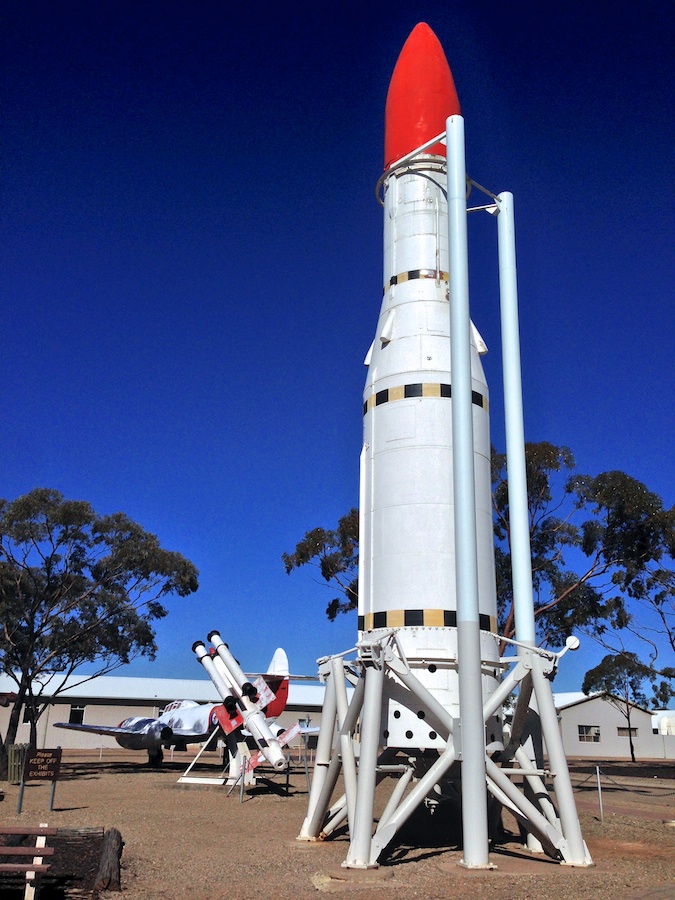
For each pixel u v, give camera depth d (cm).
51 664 3788
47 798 2128
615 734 6309
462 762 1087
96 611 3656
